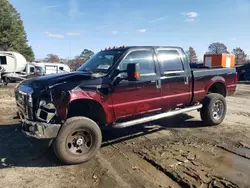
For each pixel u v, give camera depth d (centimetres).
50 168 443
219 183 380
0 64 2367
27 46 5444
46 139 451
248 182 384
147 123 712
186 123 730
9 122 736
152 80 555
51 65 3000
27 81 508
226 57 1541
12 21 4731
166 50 598
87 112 503
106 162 464
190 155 491
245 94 1423
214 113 702
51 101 439
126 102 517
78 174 420
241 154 496
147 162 463
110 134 629
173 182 388
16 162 466
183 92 623
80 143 459
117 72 506
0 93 1471
